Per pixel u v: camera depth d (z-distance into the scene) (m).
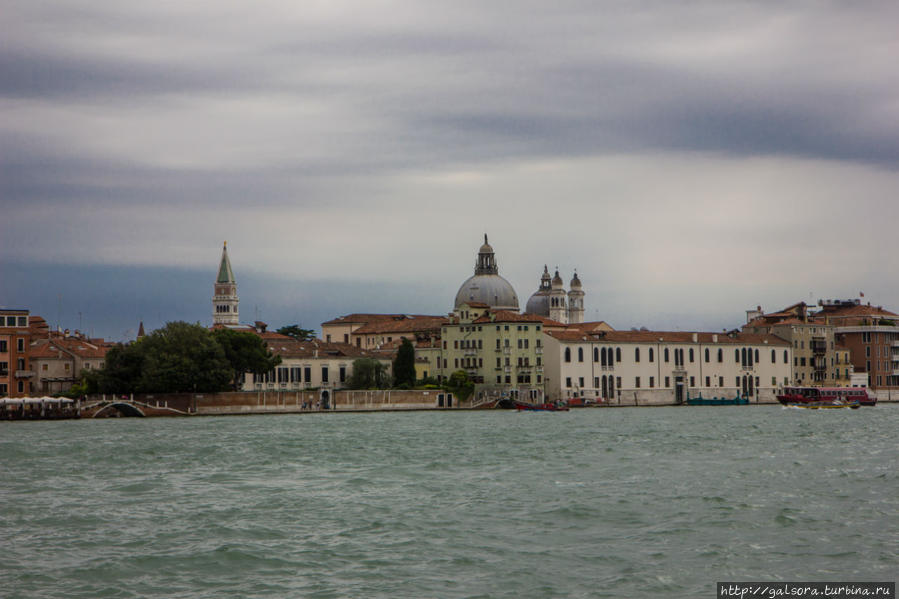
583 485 72.94
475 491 70.75
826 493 68.06
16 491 73.62
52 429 142.88
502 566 48.66
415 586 45.50
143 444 113.69
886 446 104.88
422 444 111.81
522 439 118.38
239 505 65.94
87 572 48.41
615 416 180.25
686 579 46.28
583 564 48.88
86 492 72.88
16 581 46.97
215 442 116.12
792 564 48.56
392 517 60.72
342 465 89.38
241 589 45.56
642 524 57.69
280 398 190.62
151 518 61.44
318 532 56.62
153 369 175.75
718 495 67.25
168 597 44.62
